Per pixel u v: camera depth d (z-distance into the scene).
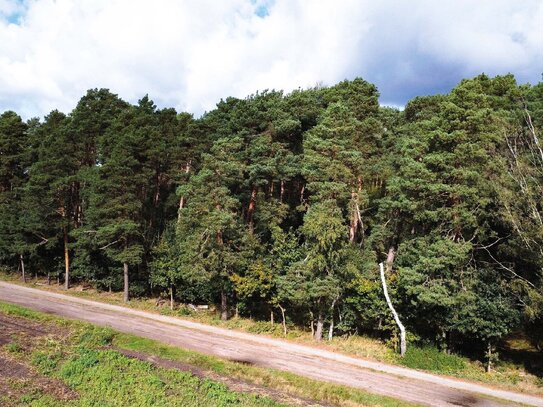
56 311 36.16
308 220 32.03
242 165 36.31
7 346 24.64
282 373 24.39
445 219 28.20
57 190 46.22
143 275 46.22
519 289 26.02
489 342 27.80
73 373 21.34
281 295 33.69
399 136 41.81
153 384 20.39
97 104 53.78
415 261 30.02
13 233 50.97
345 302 33.28
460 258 26.97
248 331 34.97
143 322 35.03
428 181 28.11
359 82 41.50
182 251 38.69
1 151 55.38
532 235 25.52
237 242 37.31
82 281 52.06
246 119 39.59
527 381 26.11
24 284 50.03
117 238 43.56
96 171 44.16
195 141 44.53
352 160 31.88
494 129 27.73
